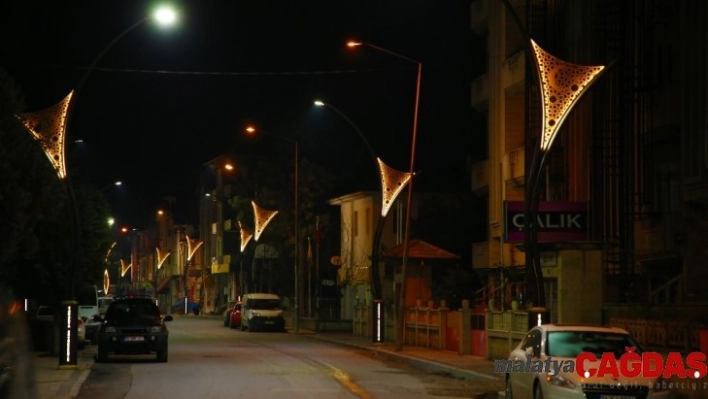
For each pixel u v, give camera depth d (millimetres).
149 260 155625
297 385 25188
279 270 77000
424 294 46969
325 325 59844
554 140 23500
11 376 7676
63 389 23266
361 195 69125
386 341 46000
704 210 30422
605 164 37281
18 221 18859
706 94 28703
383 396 22891
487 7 49719
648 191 35562
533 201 23891
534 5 43906
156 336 32969
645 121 36000
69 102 27328
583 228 29859
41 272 33406
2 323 7703
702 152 29078
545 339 18969
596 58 38688
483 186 51219
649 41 35500
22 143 19547
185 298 107188
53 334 34500
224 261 105812
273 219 74438
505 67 46344
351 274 70125
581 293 27625
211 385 25109
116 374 28562
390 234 66750
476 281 51688
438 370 30922
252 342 47844
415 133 38500
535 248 24000
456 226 63375
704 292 29984
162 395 22734
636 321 24078
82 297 45406
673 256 32688
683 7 30344
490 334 33062
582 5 39625
